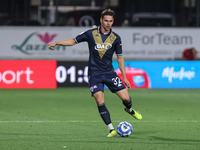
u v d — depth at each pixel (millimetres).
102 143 21062
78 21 72625
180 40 64875
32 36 63812
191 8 73500
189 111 36094
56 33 63969
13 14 69938
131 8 74250
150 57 65000
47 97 47500
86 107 38500
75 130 25297
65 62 58781
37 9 70438
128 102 23625
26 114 33281
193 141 21797
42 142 21297
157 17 73688
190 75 59719
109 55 22938
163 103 42562
